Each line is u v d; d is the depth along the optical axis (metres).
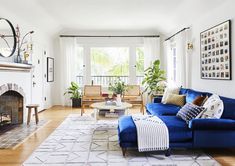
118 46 8.15
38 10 5.45
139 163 2.94
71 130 4.63
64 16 6.17
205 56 4.79
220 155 3.24
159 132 3.13
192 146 3.18
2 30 4.50
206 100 3.75
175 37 6.52
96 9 5.56
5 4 4.50
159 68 7.52
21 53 5.46
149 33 8.03
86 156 3.19
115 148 3.54
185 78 5.88
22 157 3.15
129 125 3.27
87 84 8.23
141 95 6.75
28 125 5.07
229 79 3.90
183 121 3.47
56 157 3.15
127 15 6.11
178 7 5.32
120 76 8.28
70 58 7.98
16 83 4.94
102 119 4.79
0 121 4.88
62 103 8.08
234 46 3.79
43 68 7.15
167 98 5.32
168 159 3.08
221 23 4.13
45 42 7.29
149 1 4.96
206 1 4.37
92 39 8.11
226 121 3.16
